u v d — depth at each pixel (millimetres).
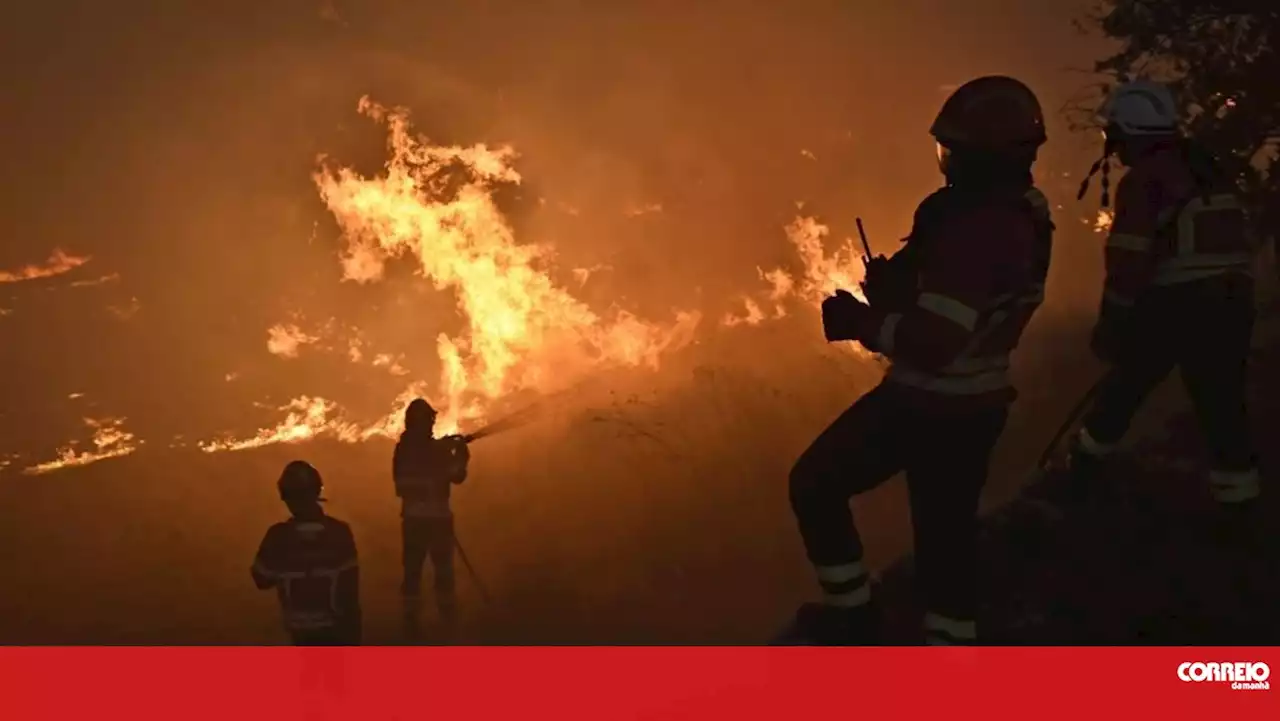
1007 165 3480
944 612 3635
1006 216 3395
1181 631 3965
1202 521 4855
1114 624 4055
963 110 3500
